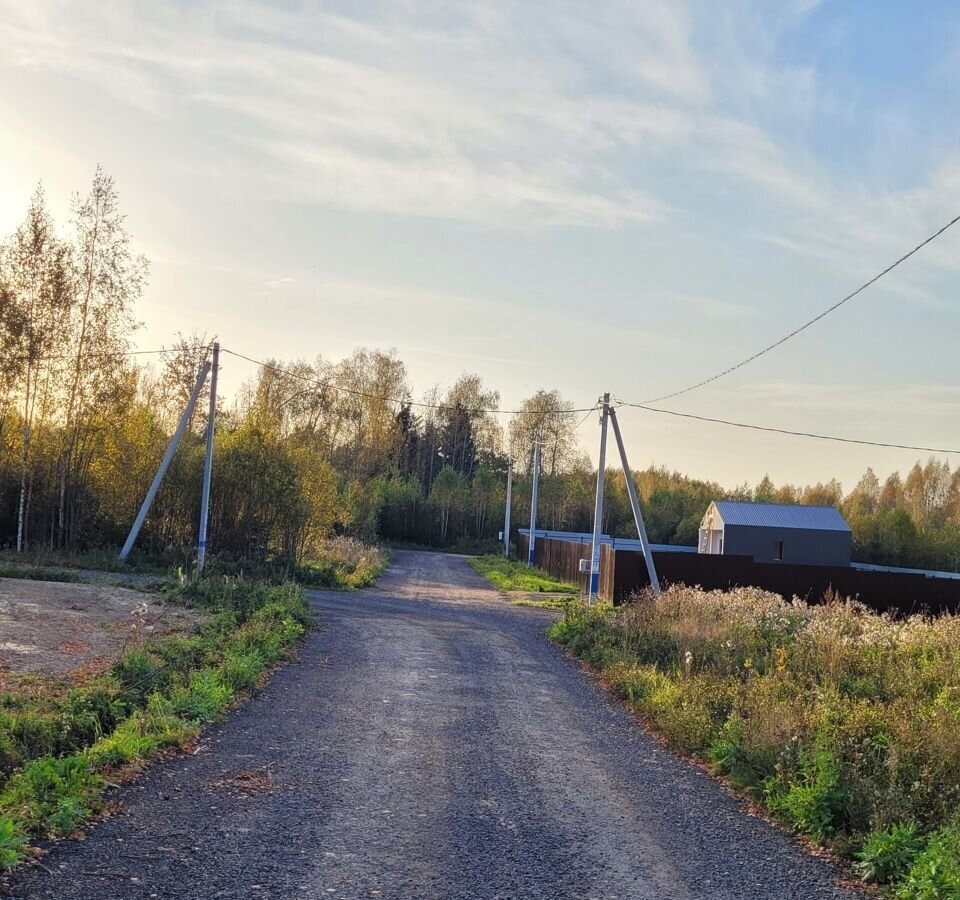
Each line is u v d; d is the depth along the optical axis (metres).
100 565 24.39
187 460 28.25
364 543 49.69
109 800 6.11
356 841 5.73
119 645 12.27
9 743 6.77
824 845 6.37
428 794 6.96
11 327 25.31
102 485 28.06
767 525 42.12
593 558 24.81
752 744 8.38
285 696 10.52
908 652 13.69
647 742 9.63
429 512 68.19
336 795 6.74
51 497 27.70
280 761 7.61
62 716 7.72
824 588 26.66
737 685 10.91
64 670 10.18
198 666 11.31
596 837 6.19
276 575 25.19
